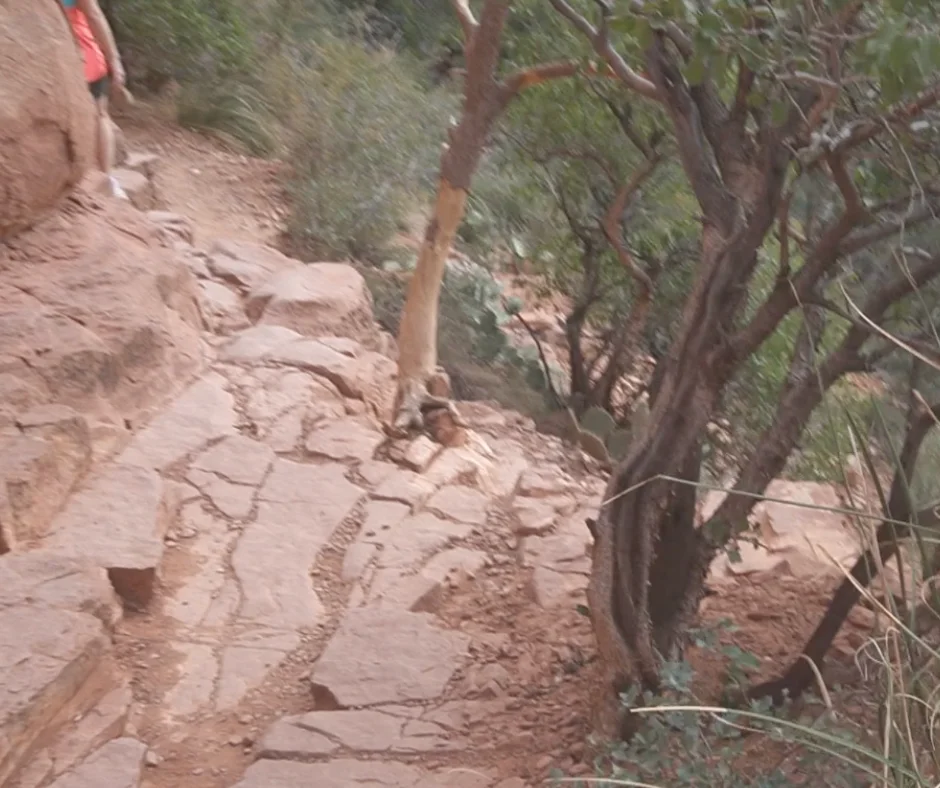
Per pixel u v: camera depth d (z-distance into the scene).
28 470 4.77
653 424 3.70
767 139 3.47
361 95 11.18
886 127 3.13
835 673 4.01
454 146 6.16
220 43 11.43
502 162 9.29
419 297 6.36
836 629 3.85
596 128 8.23
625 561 3.71
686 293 8.59
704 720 3.75
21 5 6.43
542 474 6.38
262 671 4.46
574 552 5.23
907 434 3.56
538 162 8.55
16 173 6.27
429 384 6.48
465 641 4.52
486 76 6.00
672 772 3.27
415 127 11.22
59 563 4.38
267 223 10.06
